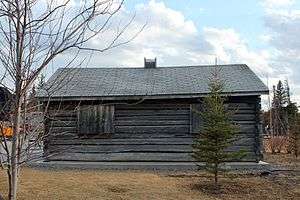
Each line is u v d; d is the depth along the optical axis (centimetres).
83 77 2153
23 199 1210
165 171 1819
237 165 1850
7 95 499
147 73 2298
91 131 1967
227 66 2384
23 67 488
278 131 4725
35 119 524
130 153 1981
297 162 2188
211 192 1430
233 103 1964
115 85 2033
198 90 1914
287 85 6228
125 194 1345
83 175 1639
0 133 508
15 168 501
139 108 1992
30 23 481
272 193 1428
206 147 1490
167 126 1978
